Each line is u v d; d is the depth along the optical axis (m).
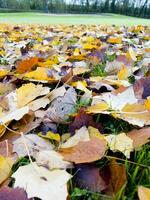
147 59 0.89
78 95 0.54
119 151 0.37
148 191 0.28
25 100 0.50
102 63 0.93
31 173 0.31
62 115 0.46
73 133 0.41
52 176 0.31
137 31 2.53
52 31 2.75
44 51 1.21
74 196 0.31
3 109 0.49
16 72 0.76
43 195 0.28
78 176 0.32
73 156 0.33
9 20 5.61
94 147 0.34
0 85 0.62
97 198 0.30
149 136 0.37
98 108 0.45
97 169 0.33
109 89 0.58
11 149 0.37
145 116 0.42
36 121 0.43
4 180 0.32
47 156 0.33
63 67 0.83
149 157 0.36
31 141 0.38
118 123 0.45
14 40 1.85
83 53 1.07
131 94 0.47
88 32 2.41
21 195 0.28
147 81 0.53
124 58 0.85
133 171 0.34
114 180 0.31
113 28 3.12
